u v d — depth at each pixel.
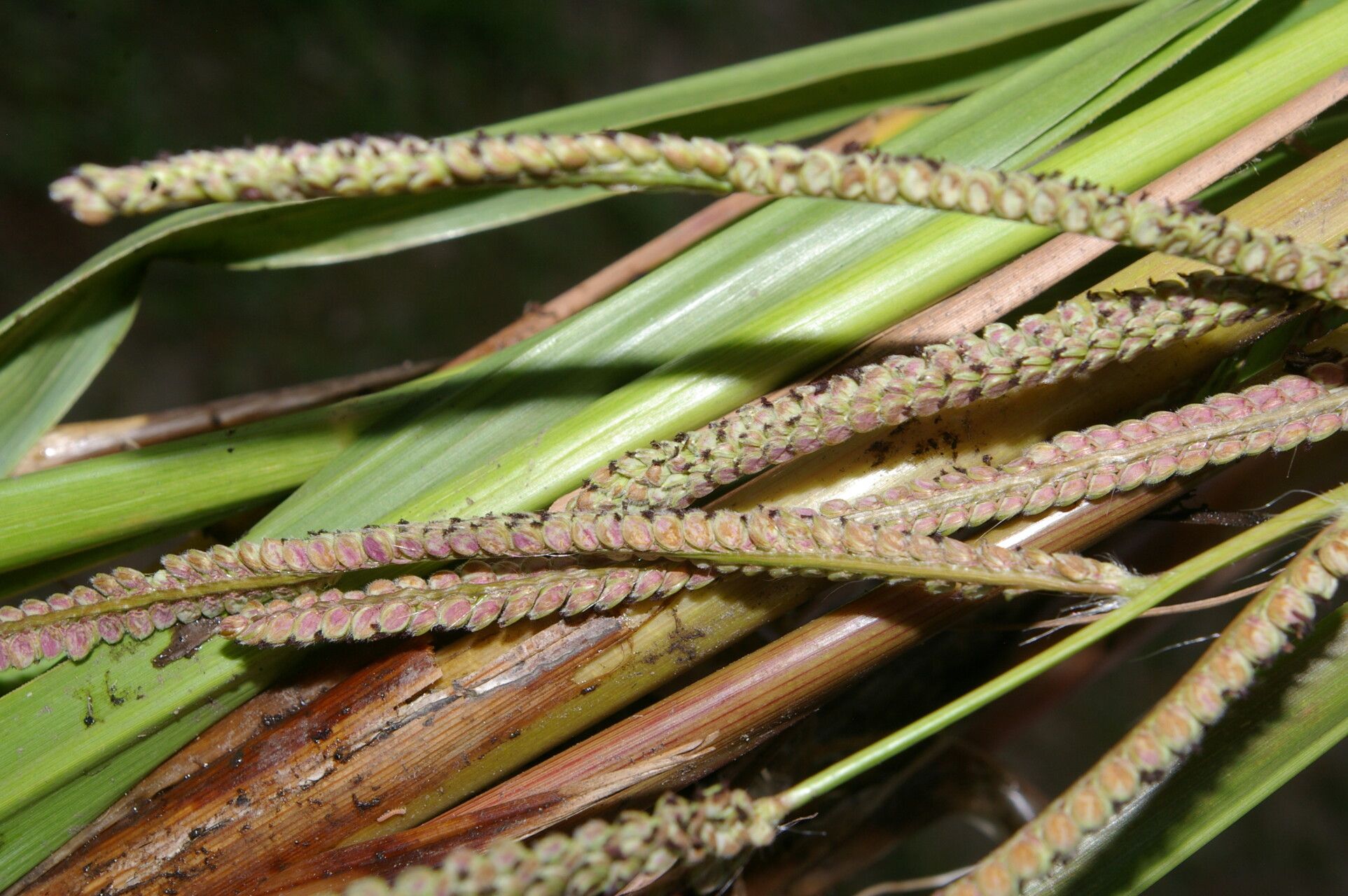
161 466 0.21
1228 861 0.68
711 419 0.21
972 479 0.20
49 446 0.24
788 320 0.21
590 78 0.82
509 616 0.20
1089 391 0.21
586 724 0.21
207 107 0.66
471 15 0.78
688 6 0.88
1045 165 0.21
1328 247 0.19
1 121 0.60
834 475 0.21
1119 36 0.22
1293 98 0.21
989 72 0.25
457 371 0.22
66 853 0.21
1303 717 0.20
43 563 0.22
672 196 0.74
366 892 0.17
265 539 0.20
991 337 0.19
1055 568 0.19
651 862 0.18
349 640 0.20
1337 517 0.19
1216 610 0.48
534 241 0.71
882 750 0.18
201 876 0.20
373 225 0.23
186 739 0.21
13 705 0.20
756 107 0.24
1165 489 0.20
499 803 0.20
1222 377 0.21
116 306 0.22
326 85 0.70
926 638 0.20
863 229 0.22
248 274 0.65
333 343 0.66
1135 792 0.18
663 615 0.20
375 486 0.21
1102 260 0.22
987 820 0.25
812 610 0.23
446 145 0.17
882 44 0.24
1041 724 0.68
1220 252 0.18
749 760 0.23
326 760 0.20
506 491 0.21
